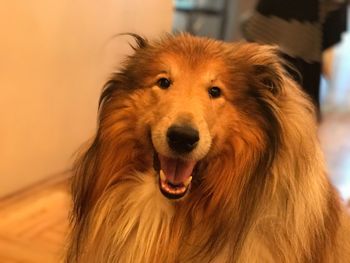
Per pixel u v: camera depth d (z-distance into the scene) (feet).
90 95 3.10
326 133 4.73
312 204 1.35
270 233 1.35
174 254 1.40
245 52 1.44
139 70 1.40
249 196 1.37
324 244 1.43
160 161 1.34
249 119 1.36
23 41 2.57
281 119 1.36
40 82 2.73
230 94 1.36
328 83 7.16
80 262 1.47
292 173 1.34
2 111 2.54
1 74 2.48
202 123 1.28
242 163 1.37
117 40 3.17
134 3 3.21
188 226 1.41
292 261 1.34
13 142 2.64
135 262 1.40
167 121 1.27
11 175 2.68
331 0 2.47
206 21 6.07
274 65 1.42
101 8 3.00
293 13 2.28
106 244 1.43
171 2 3.53
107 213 1.43
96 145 1.44
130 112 1.38
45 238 2.29
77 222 1.50
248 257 1.34
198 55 1.37
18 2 2.49
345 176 3.49
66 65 2.88
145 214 1.39
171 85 1.35
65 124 2.97
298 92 1.47
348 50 10.59
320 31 2.35
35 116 2.75
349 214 1.71
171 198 1.32
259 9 2.34
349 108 6.02
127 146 1.40
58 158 2.98
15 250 2.18
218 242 1.39
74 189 1.50
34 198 2.71
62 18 2.77
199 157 1.28
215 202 1.40
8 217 2.48
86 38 2.96
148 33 3.34
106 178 1.42
